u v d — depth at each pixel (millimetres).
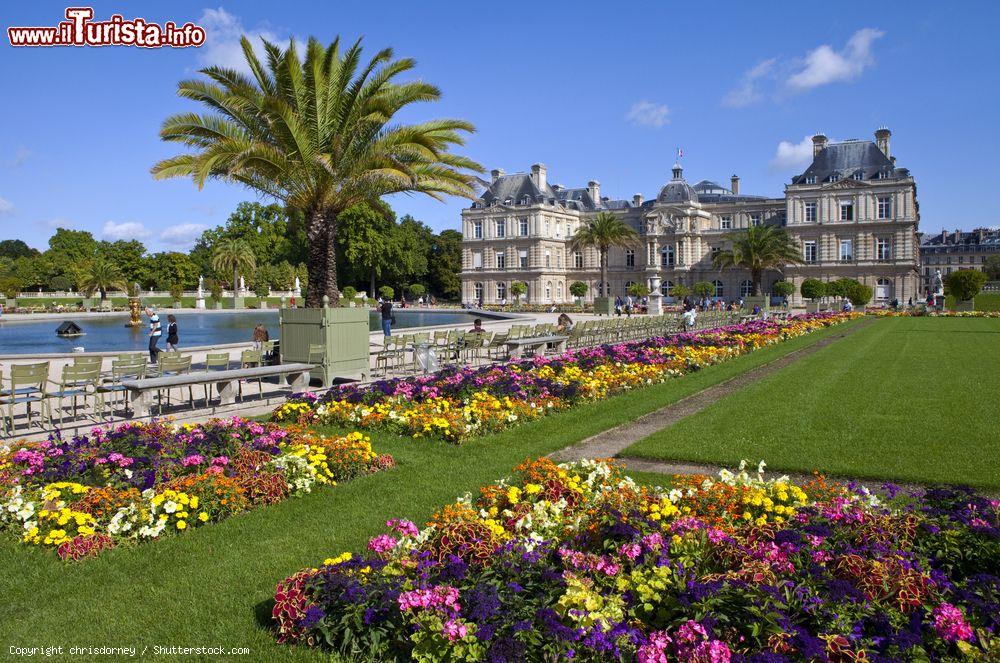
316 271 19562
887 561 5082
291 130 17328
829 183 81750
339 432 11609
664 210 95688
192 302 82500
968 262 164250
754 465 9359
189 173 16969
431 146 19188
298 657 4828
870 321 45969
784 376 18156
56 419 13039
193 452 8844
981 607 4590
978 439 10523
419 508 7699
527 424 12258
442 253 110250
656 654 4266
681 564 5133
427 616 4617
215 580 6035
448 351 22641
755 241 69750
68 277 102625
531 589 4984
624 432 11734
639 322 32969
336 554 6520
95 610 5535
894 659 4219
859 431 11211
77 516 6840
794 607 4605
